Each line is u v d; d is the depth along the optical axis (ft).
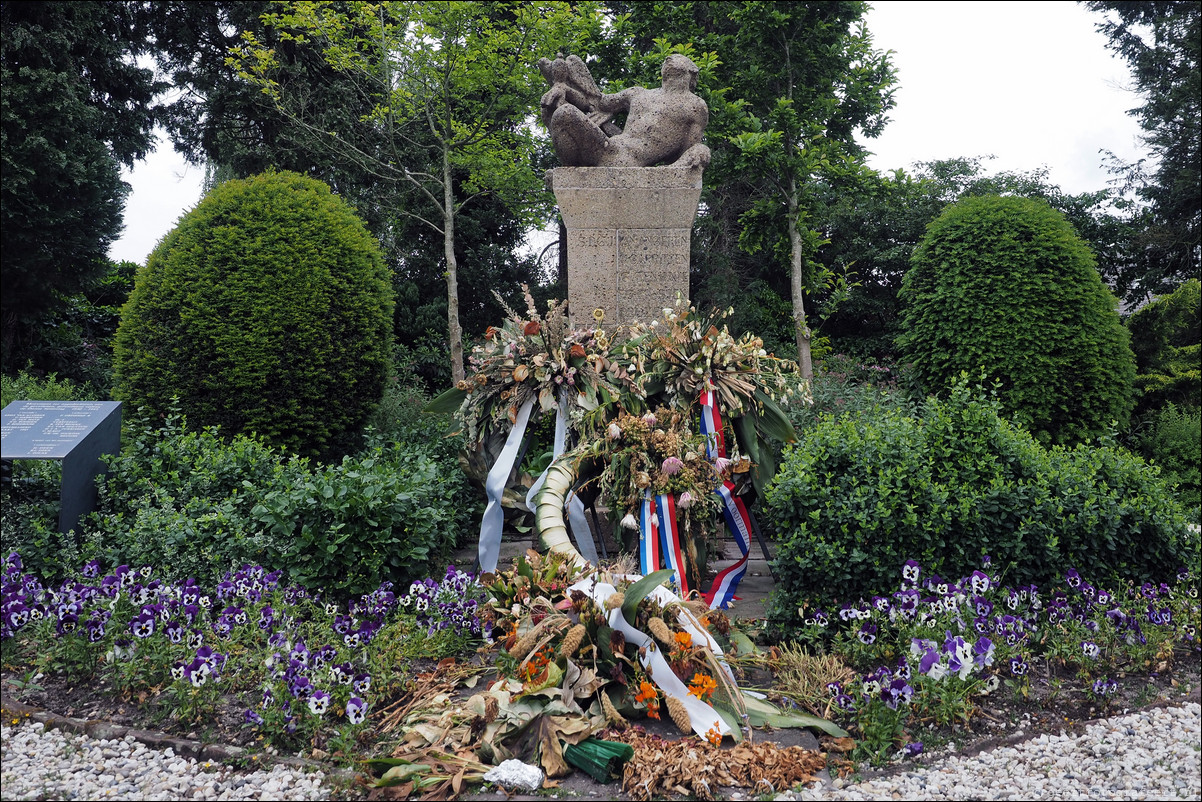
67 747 9.44
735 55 37.58
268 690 9.76
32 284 35.22
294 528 13.78
